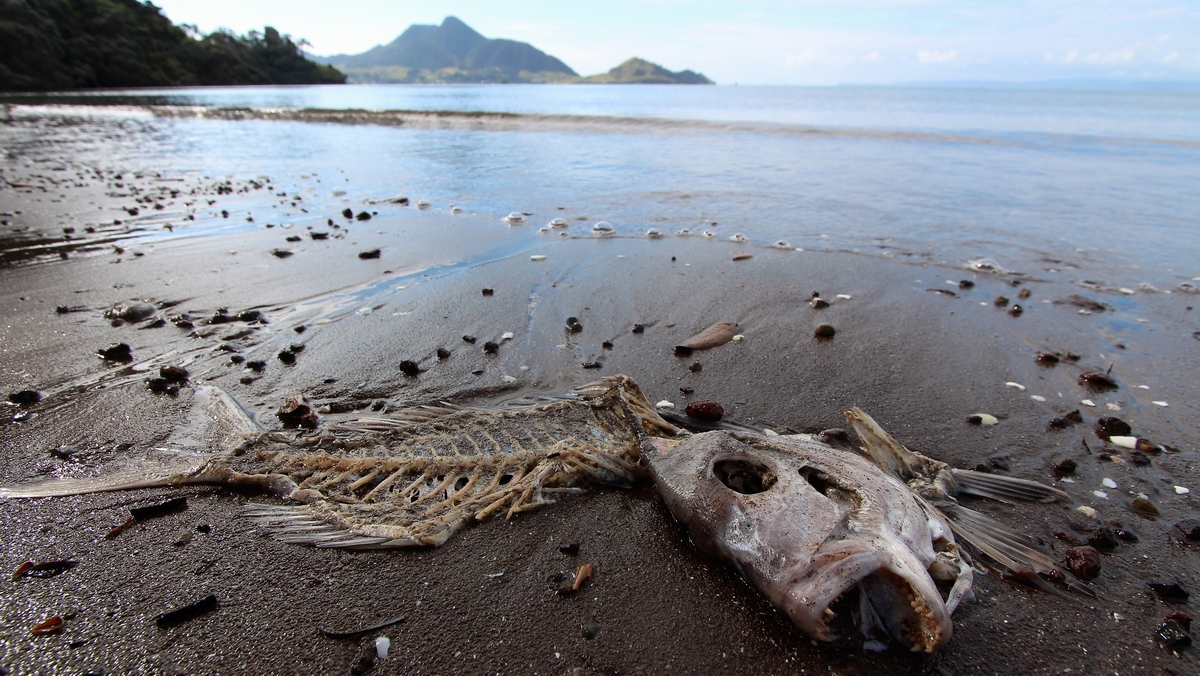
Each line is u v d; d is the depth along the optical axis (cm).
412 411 39
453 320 53
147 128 230
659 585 26
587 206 93
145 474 34
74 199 104
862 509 26
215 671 22
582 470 34
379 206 97
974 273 63
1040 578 26
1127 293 57
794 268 65
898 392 42
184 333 51
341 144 173
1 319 53
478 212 92
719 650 23
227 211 95
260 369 45
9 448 35
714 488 28
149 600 25
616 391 40
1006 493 31
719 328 51
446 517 30
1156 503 30
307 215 92
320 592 26
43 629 24
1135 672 22
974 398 40
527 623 24
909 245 72
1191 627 23
